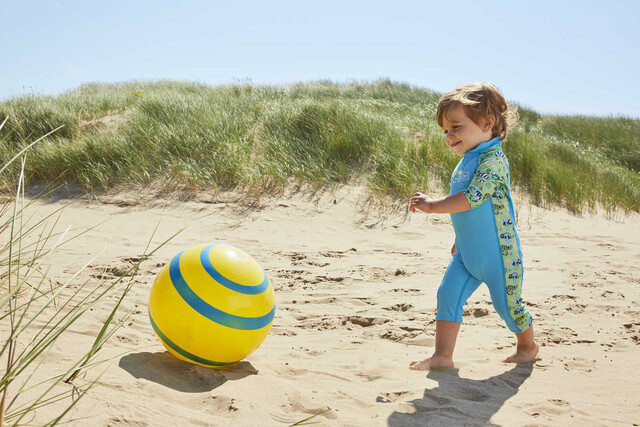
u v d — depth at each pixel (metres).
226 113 11.20
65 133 10.84
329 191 9.41
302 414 2.45
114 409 2.28
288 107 11.55
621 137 17.94
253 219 8.37
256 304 3.01
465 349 3.52
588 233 8.80
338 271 5.90
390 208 9.00
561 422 2.43
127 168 9.62
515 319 3.15
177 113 11.39
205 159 9.86
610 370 3.13
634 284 5.46
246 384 2.77
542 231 8.72
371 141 10.40
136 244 6.95
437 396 2.70
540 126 18.98
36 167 9.51
